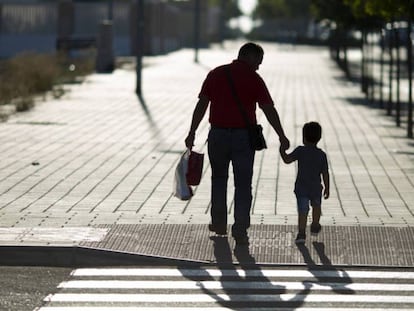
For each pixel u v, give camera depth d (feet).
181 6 506.48
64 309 38.50
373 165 80.07
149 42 338.13
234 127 50.31
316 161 50.39
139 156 83.97
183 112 128.36
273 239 50.62
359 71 247.29
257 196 64.44
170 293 41.22
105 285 42.52
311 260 46.60
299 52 387.55
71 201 61.57
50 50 316.81
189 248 48.44
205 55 346.13
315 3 248.73
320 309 38.86
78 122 113.80
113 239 49.47
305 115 127.34
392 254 47.70
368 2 115.24
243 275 44.21
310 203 55.31
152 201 62.03
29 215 55.98
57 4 326.65
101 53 228.63
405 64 286.87
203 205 60.75
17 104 132.46
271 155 85.66
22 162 79.56
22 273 44.65
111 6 244.42
